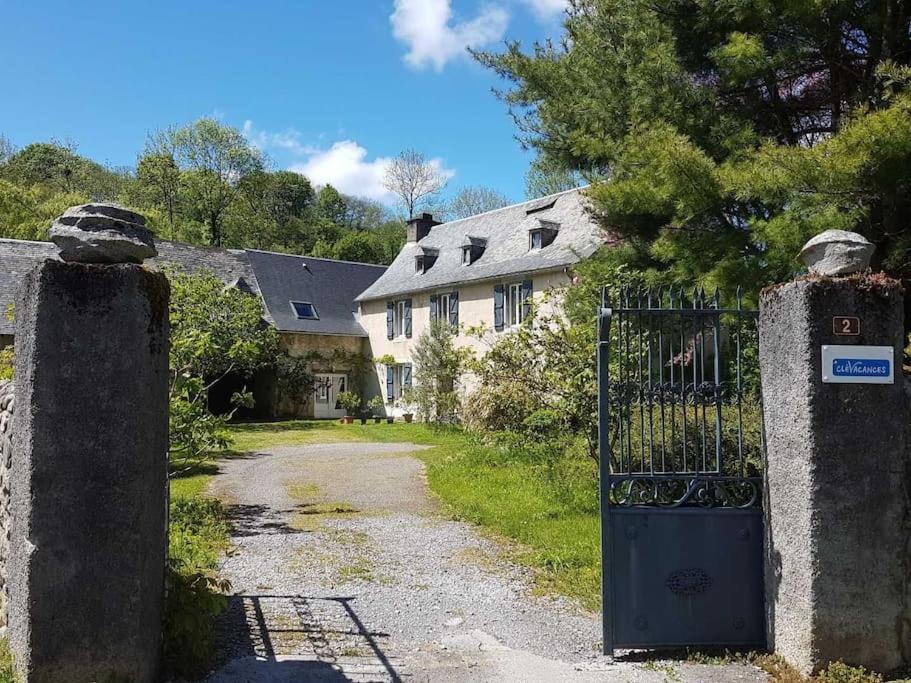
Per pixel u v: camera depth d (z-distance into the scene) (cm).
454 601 564
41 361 355
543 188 3544
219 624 498
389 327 2984
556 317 966
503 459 1283
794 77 920
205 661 413
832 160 671
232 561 679
